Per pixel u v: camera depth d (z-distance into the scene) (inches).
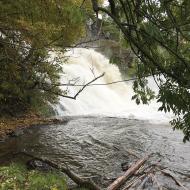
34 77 632.4
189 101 149.3
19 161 431.5
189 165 430.3
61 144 530.9
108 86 1069.1
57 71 671.8
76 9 124.9
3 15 523.8
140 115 793.6
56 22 579.2
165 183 363.9
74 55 1082.1
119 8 152.8
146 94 192.4
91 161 450.6
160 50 151.1
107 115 804.0
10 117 688.4
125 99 1056.8
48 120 697.6
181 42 150.3
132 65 174.1
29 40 525.7
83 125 668.7
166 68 151.3
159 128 636.1
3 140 549.3
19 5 546.6
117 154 479.2
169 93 150.1
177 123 176.6
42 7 555.2
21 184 310.2
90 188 339.9
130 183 359.3
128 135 585.0
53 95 711.7
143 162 420.2
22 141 545.6
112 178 388.5
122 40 165.5
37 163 394.9
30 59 591.2
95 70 1087.0
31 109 734.5
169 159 453.1
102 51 1152.2
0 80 627.5
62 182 328.5
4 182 305.6
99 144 531.2
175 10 150.9
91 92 976.3
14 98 701.3
